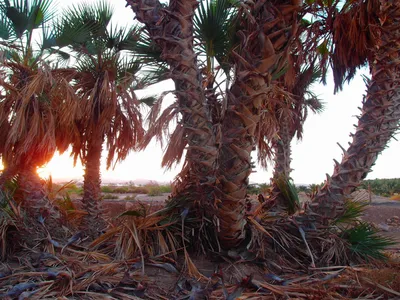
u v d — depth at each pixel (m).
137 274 3.62
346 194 4.52
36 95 5.64
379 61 4.54
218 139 3.96
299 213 4.79
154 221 4.34
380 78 4.51
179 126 4.05
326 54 6.39
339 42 5.66
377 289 3.33
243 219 3.94
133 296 3.16
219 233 3.95
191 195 4.37
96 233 6.79
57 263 3.92
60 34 6.61
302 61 6.14
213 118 4.38
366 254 4.35
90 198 7.64
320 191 4.73
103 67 7.06
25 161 5.47
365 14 5.05
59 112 5.84
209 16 4.68
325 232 4.46
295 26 3.22
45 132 5.54
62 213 6.11
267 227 4.39
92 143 7.39
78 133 6.95
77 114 6.13
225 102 3.70
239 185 3.63
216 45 4.80
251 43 3.34
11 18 6.05
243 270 3.83
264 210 5.03
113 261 3.93
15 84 5.78
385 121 4.45
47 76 5.53
